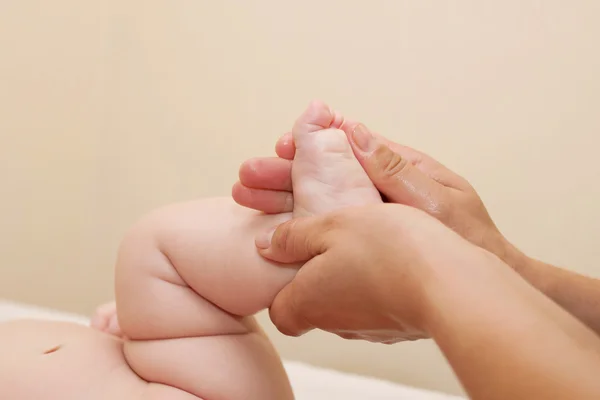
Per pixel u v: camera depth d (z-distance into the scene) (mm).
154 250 519
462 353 353
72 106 1015
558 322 355
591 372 330
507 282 373
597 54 805
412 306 390
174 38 1008
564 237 819
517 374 336
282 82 942
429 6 868
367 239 419
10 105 934
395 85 886
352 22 906
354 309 431
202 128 987
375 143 493
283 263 489
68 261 1021
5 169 938
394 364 896
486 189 846
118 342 549
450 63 860
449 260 385
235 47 970
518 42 831
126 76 1029
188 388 502
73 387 498
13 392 495
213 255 504
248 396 502
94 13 1028
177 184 1001
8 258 953
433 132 868
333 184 484
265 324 952
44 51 969
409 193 494
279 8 945
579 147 812
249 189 499
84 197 1030
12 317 802
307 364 870
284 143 494
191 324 513
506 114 838
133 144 1026
